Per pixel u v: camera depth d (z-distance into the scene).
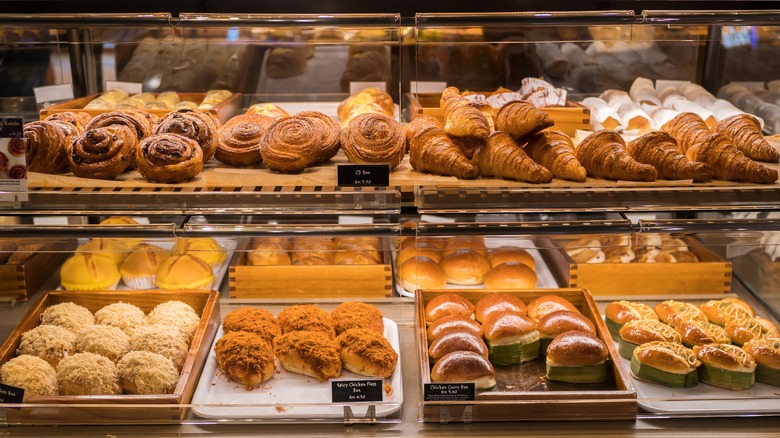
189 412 1.48
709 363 1.53
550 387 1.53
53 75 2.09
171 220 1.50
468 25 1.56
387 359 1.52
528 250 1.97
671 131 1.66
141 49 2.16
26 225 1.49
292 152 1.50
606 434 1.43
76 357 1.51
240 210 1.51
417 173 1.52
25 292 1.80
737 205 1.50
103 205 1.50
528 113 1.48
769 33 1.80
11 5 1.78
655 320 1.69
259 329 1.64
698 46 2.02
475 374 1.45
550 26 1.57
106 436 1.43
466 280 1.85
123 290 1.76
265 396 1.50
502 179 1.50
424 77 1.89
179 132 1.55
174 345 1.56
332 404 1.46
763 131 1.86
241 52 2.20
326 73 2.22
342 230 1.51
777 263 1.91
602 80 2.02
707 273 1.85
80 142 1.49
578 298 1.76
